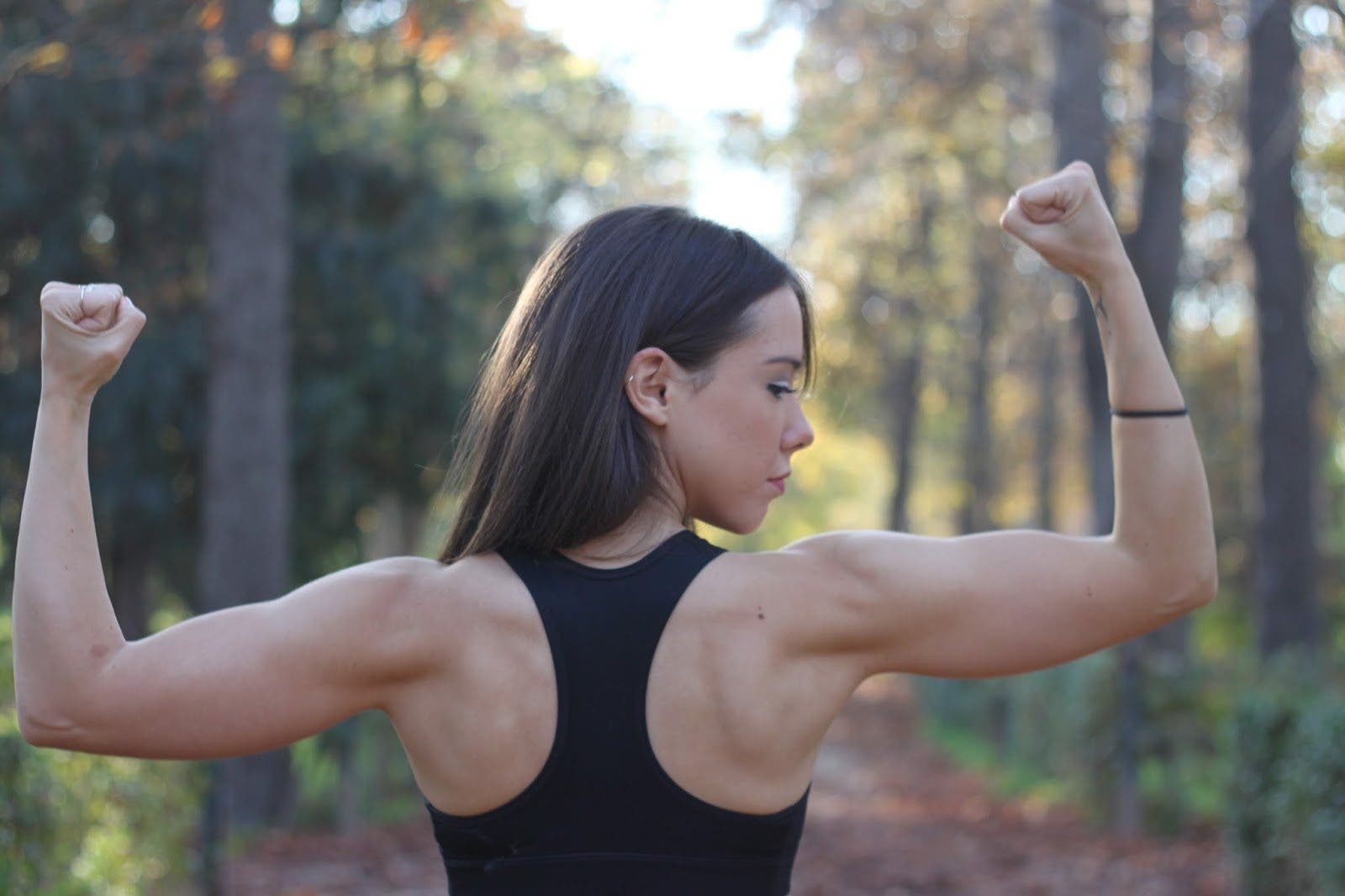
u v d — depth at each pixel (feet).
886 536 5.26
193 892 22.67
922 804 48.83
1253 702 24.29
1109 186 41.52
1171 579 5.13
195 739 4.81
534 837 4.93
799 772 5.09
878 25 54.75
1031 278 85.71
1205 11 27.17
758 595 5.04
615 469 5.09
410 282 46.19
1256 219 32.89
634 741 4.91
